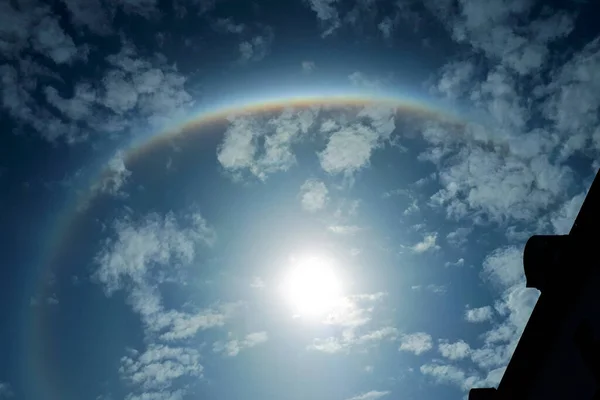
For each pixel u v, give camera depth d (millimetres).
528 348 15164
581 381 13203
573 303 13578
